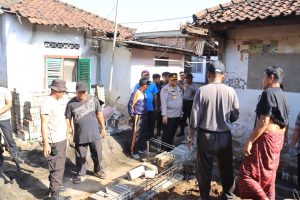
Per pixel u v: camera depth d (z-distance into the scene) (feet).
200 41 50.96
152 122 28.12
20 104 28.50
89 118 20.61
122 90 39.83
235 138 24.91
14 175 20.56
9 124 22.16
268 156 14.03
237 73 24.70
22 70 32.53
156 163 20.79
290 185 19.70
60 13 36.76
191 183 19.58
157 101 29.22
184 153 22.56
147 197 17.52
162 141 26.58
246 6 24.30
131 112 25.67
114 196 16.52
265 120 13.61
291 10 19.88
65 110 20.77
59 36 35.40
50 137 17.34
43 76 34.32
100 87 38.88
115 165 24.16
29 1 35.40
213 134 14.62
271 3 23.31
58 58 35.58
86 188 19.90
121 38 39.60
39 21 31.14
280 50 22.45
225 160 15.14
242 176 14.78
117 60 39.99
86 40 38.50
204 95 14.69
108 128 30.86
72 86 33.37
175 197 17.67
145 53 41.04
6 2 31.65
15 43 31.68
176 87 26.04
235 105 14.71
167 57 45.39
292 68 21.98
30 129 28.02
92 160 23.73
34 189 19.35
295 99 21.97
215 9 25.29
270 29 22.71
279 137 14.08
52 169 17.57
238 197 15.94
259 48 23.43
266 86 14.47
